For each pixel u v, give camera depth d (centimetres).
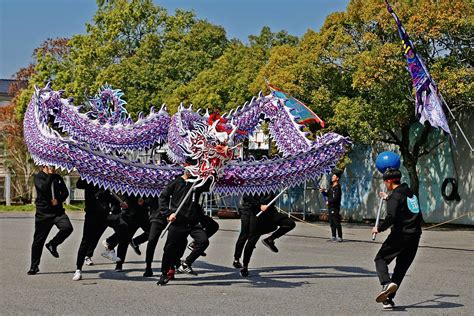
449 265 1459
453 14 2261
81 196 4172
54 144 1170
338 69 2572
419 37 2328
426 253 1728
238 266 1288
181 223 1112
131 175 1191
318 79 2589
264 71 2689
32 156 1228
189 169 1119
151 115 1516
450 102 2459
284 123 1408
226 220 3042
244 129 1433
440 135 2808
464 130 2719
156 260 1460
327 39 2566
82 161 1161
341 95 2600
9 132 4428
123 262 1284
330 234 2312
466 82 2319
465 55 2395
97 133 1453
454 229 2606
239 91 3081
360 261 1482
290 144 1384
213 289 1085
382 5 2422
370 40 2425
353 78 2425
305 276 1244
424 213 2884
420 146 2673
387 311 916
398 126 2619
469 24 2261
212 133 1130
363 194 3114
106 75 3491
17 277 1187
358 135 2470
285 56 2664
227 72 3198
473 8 2320
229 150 1138
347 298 1011
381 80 2322
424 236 2270
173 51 3591
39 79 3822
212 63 3544
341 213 3206
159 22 3791
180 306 933
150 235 1209
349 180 3178
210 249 1719
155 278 1199
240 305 946
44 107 1359
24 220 2916
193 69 3553
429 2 2319
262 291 1070
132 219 1251
